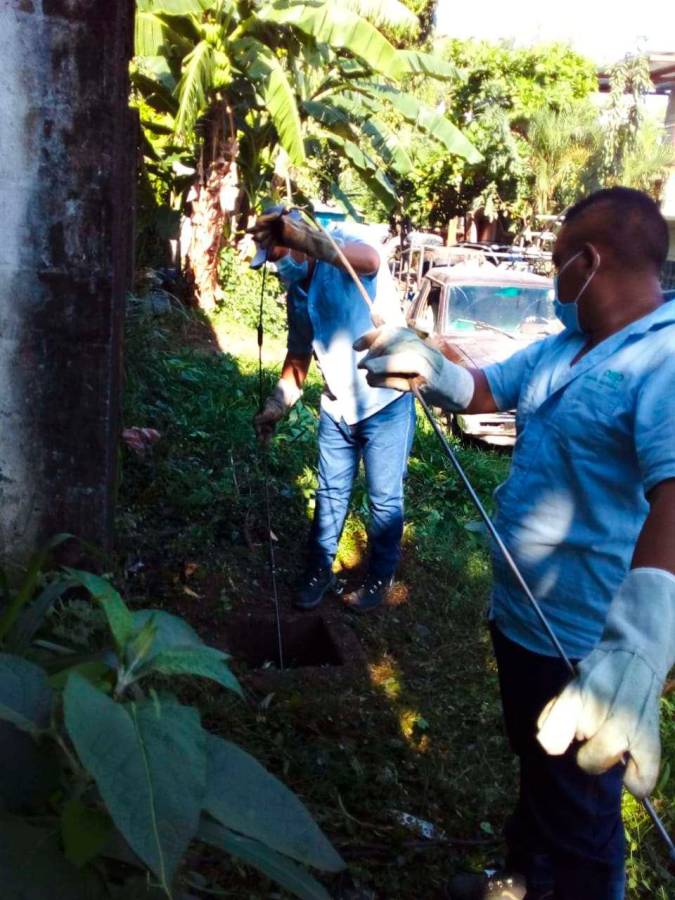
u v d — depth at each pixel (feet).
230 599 14.89
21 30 10.28
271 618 14.70
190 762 4.91
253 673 12.86
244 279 43.39
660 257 7.81
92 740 4.74
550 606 8.13
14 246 10.80
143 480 17.66
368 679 13.23
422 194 66.44
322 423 14.67
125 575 14.32
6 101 10.43
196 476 17.99
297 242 11.35
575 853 8.07
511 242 71.61
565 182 66.64
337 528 14.97
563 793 7.99
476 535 18.85
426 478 22.38
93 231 10.88
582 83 69.26
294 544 17.06
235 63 36.17
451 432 30.45
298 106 40.16
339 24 33.45
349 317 13.93
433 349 8.66
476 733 12.39
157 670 5.32
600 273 7.73
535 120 66.90
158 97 38.32
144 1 33.32
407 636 14.83
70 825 4.93
